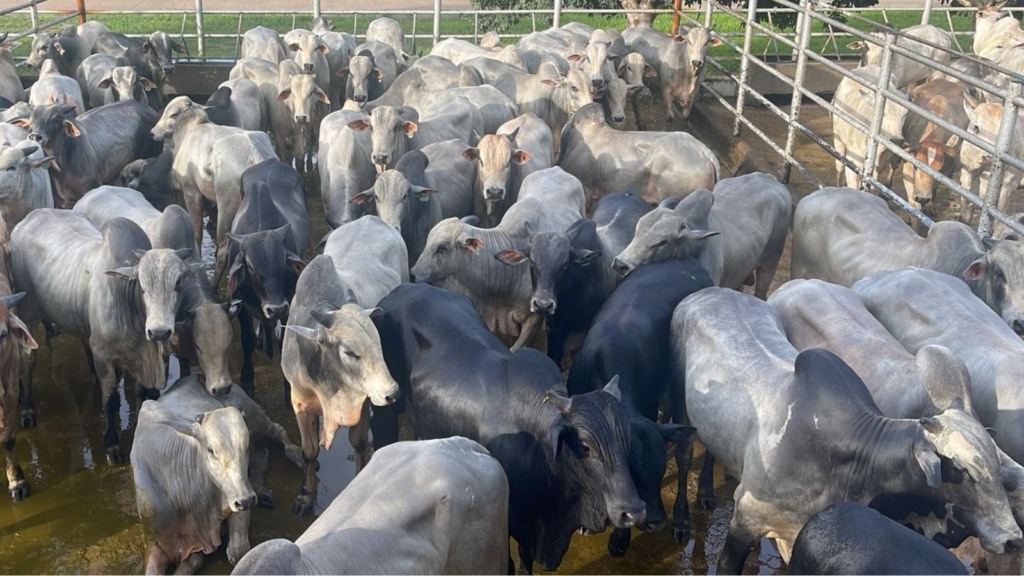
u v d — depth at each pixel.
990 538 4.57
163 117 10.55
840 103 11.63
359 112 10.95
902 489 4.86
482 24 21.36
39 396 7.86
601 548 6.22
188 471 5.70
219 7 27.55
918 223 10.49
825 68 16.38
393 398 5.74
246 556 4.14
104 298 6.98
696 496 6.75
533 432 5.39
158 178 10.78
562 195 8.85
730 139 14.07
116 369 7.22
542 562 5.64
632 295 6.69
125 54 15.12
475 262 7.81
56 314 7.63
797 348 6.24
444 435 5.85
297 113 12.18
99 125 10.91
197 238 10.62
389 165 9.81
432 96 12.21
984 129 10.47
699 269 7.23
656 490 5.36
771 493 5.33
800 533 4.52
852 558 4.19
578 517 5.35
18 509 6.46
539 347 8.86
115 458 6.97
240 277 7.54
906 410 5.46
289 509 6.57
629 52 15.60
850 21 19.95
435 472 4.74
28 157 9.45
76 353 8.55
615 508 4.95
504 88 13.13
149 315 6.56
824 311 6.23
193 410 6.28
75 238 7.66
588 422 5.03
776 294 6.70
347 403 6.01
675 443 6.12
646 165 9.98
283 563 4.09
